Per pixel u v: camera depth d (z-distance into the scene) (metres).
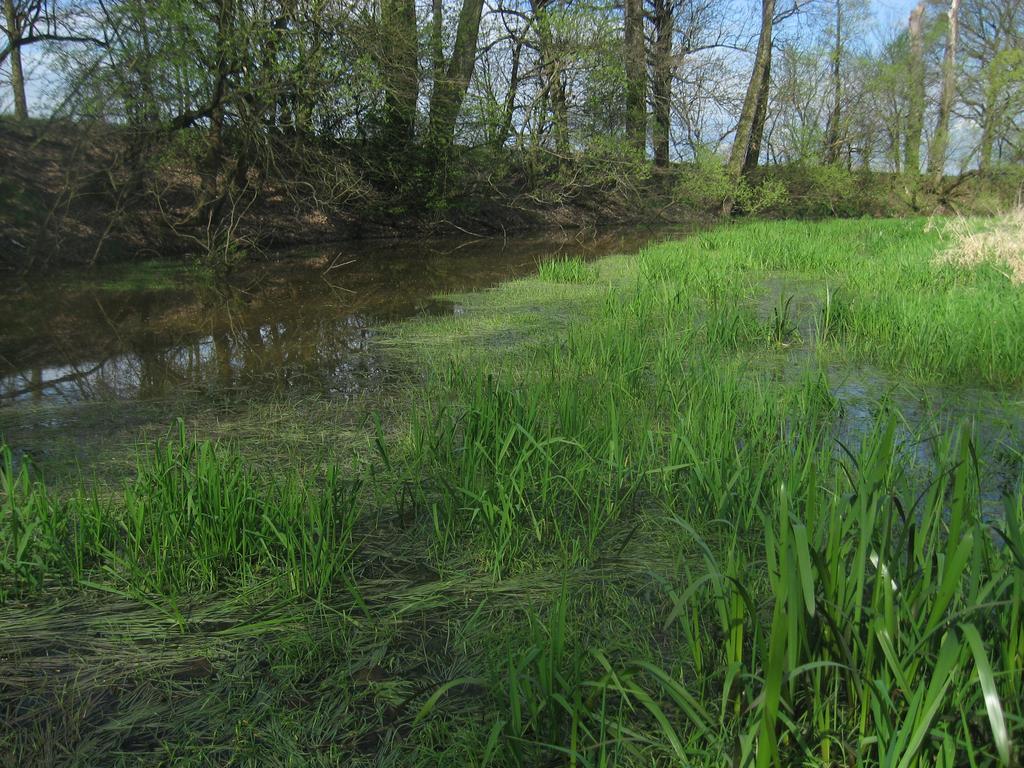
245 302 10.36
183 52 11.55
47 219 11.47
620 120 21.56
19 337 8.23
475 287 11.66
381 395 6.03
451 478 4.20
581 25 19.39
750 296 10.04
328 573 3.21
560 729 2.36
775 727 2.13
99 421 5.44
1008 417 5.11
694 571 3.33
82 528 3.41
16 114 12.29
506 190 21.53
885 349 6.90
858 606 2.21
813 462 3.76
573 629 2.91
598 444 4.49
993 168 25.64
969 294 8.34
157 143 12.57
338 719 2.51
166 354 7.55
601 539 3.65
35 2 11.59
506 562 3.45
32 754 2.36
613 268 13.28
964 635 1.93
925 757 2.00
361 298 10.68
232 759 2.34
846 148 26.66
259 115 12.90
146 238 13.32
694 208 25.06
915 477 4.08
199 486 3.52
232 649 2.87
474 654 2.83
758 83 24.47
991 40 30.12
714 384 5.30
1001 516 3.64
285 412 5.60
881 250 14.07
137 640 2.94
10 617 3.06
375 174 17.28
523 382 5.86
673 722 2.41
